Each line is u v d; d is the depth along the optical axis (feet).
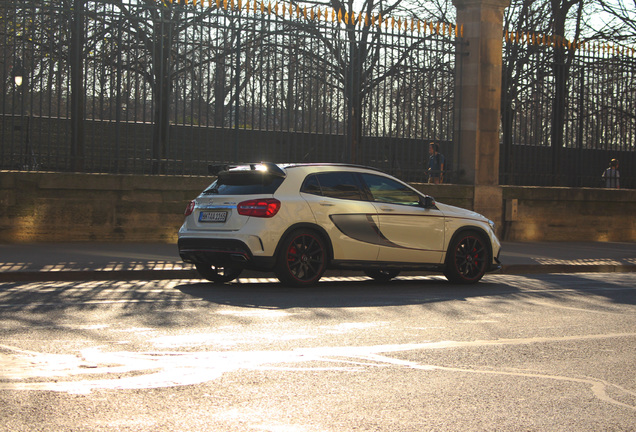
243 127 48.06
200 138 47.67
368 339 21.98
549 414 15.29
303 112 49.24
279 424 14.17
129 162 47.60
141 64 46.83
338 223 33.73
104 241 46.73
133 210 47.16
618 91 61.11
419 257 35.83
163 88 47.32
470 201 55.67
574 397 16.56
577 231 61.11
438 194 54.29
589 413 15.43
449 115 55.11
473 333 23.45
